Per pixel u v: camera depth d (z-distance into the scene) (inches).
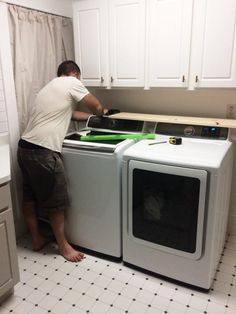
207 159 64.4
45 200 82.6
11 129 88.4
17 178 94.0
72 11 103.2
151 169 68.9
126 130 92.1
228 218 95.6
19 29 85.8
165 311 66.1
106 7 87.7
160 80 86.2
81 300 69.7
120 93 108.1
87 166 78.4
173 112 99.9
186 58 80.4
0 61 81.7
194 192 64.6
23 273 79.3
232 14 72.2
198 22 76.6
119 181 75.4
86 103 81.9
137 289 73.0
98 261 84.5
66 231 89.7
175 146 75.9
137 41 86.1
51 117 79.0
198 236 66.5
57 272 79.7
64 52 104.5
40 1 90.7
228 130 80.5
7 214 64.3
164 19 80.4
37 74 94.7
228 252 88.0
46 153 77.7
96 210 81.0
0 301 69.0
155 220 73.0
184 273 72.0
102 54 93.0
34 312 66.4
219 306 67.2
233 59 75.1
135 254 78.7
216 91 91.0
